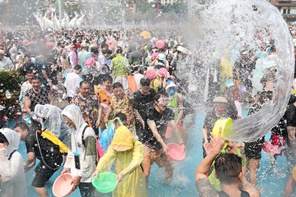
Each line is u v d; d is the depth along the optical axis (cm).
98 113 686
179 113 677
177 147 594
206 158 364
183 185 582
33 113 632
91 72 997
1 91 897
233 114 571
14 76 955
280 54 602
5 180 433
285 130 609
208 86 986
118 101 636
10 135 446
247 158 564
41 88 734
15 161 444
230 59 1038
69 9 3731
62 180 494
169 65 1181
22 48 1558
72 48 1470
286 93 583
